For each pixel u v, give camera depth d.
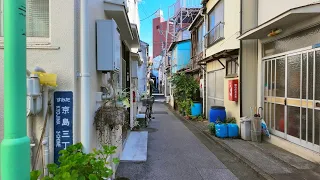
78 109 2.73
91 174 1.95
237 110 7.66
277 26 5.51
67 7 2.62
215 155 5.74
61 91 2.60
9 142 1.27
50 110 2.57
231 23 8.09
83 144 2.71
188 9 18.25
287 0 5.64
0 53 2.53
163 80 33.91
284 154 5.42
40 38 2.64
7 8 1.27
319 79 4.65
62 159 2.20
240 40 7.21
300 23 5.09
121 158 5.17
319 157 4.64
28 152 1.34
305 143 5.11
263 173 4.30
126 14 4.25
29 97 2.26
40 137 2.51
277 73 6.18
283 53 5.87
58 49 2.60
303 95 5.15
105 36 3.30
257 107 7.16
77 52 2.71
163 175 4.40
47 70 2.59
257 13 7.20
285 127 5.85
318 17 4.57
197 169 4.75
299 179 4.03
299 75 5.28
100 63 3.28
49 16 2.63
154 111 16.33
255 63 7.21
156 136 7.95
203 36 12.00
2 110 2.53
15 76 1.29
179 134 8.31
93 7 3.14
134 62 9.23
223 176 4.39
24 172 1.31
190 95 12.94
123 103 4.25
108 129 3.71
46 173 2.46
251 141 6.78
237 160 5.31
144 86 18.98
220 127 7.29
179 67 18.92
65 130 2.61
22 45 1.32
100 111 3.13
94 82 3.17
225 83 8.85
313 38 4.86
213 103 10.70
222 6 9.19
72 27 2.62
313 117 4.82
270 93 6.54
